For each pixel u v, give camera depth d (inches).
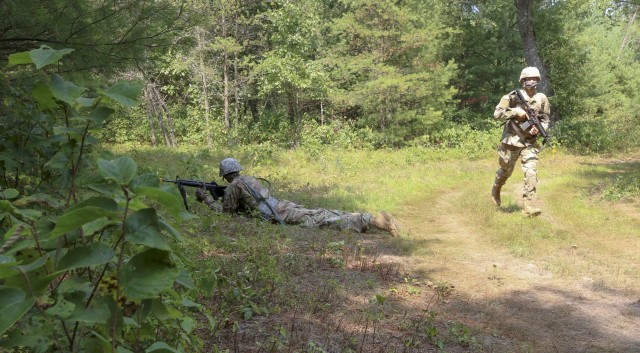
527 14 931.3
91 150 81.0
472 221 346.9
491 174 605.0
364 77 1010.1
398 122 984.3
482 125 1158.3
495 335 164.2
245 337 142.2
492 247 279.4
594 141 847.1
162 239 55.7
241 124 986.7
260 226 279.9
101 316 53.7
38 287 53.6
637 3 769.6
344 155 800.9
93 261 54.1
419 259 251.1
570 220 343.6
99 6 238.4
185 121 1044.5
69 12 221.1
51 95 65.5
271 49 1002.7
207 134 923.4
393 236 297.9
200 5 800.9
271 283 186.7
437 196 458.9
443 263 245.3
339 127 984.3
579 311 188.4
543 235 297.6
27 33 219.9
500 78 1344.7
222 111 1021.8
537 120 339.3
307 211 304.8
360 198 408.8
